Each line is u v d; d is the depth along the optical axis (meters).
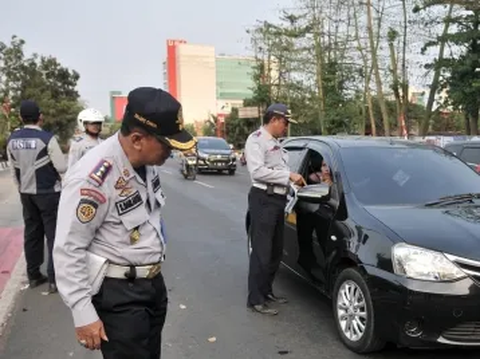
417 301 3.21
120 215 2.17
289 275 5.75
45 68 55.03
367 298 3.53
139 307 2.27
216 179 19.00
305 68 30.58
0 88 49.16
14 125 34.53
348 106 29.02
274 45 33.19
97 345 2.16
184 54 97.62
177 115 2.09
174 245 7.38
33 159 4.98
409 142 5.05
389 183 4.26
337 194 4.23
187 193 14.10
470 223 3.59
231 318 4.52
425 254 3.29
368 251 3.57
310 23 28.77
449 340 3.24
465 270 3.22
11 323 4.44
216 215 10.12
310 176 5.00
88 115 5.11
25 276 5.74
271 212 4.51
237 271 6.02
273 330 4.23
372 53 23.56
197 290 5.32
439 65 21.34
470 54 20.34
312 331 4.19
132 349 2.25
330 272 4.09
